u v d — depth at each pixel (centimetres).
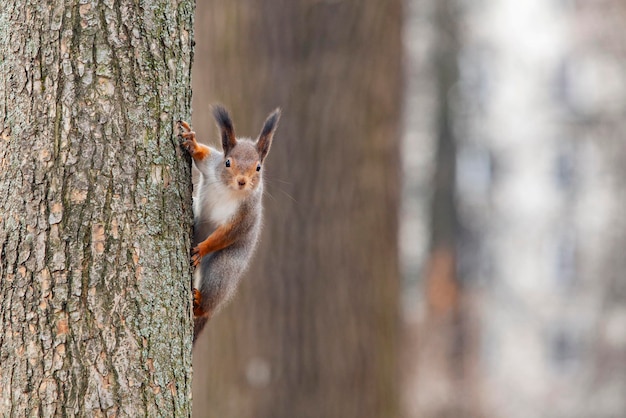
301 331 1359
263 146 938
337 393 1356
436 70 3791
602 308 3572
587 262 4275
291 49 1388
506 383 4053
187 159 724
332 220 1380
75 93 666
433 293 3759
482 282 4062
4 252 658
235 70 1373
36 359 643
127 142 676
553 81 4547
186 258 709
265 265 1367
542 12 4575
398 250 1445
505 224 4425
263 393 1340
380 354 1387
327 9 1398
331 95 1390
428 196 3931
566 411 3528
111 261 660
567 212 4541
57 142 661
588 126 3972
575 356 4325
